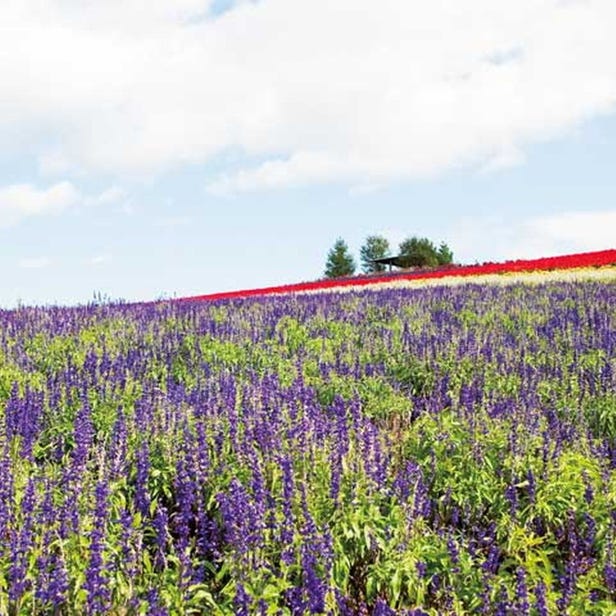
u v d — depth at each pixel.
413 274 36.00
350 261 65.81
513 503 6.42
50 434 7.60
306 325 13.44
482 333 12.24
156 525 5.28
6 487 5.66
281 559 5.26
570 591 5.26
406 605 5.44
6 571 4.91
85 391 8.11
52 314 14.32
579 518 6.51
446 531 6.25
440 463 7.22
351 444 6.79
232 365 10.34
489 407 8.25
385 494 6.44
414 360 10.86
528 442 7.33
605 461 7.23
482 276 30.78
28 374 9.40
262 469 6.33
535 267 30.41
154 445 6.92
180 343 11.55
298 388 8.33
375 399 9.26
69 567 5.03
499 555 6.01
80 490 5.69
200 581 5.10
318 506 5.99
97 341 11.84
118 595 4.95
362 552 5.70
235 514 5.38
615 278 22.67
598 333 12.26
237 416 7.40
